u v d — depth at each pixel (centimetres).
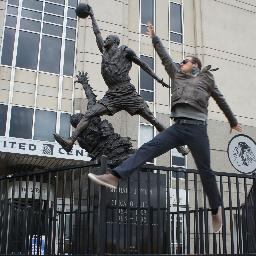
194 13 2334
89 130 700
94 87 1900
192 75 405
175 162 1989
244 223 520
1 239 545
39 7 1952
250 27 2469
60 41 1944
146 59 2117
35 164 1670
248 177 518
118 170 367
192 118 384
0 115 1745
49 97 1844
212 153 2094
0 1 1880
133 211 611
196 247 485
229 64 2323
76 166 471
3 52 1827
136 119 1950
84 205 651
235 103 2270
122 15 2086
